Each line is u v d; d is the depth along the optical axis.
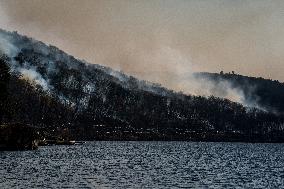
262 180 173.88
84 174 176.12
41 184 139.75
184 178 172.75
